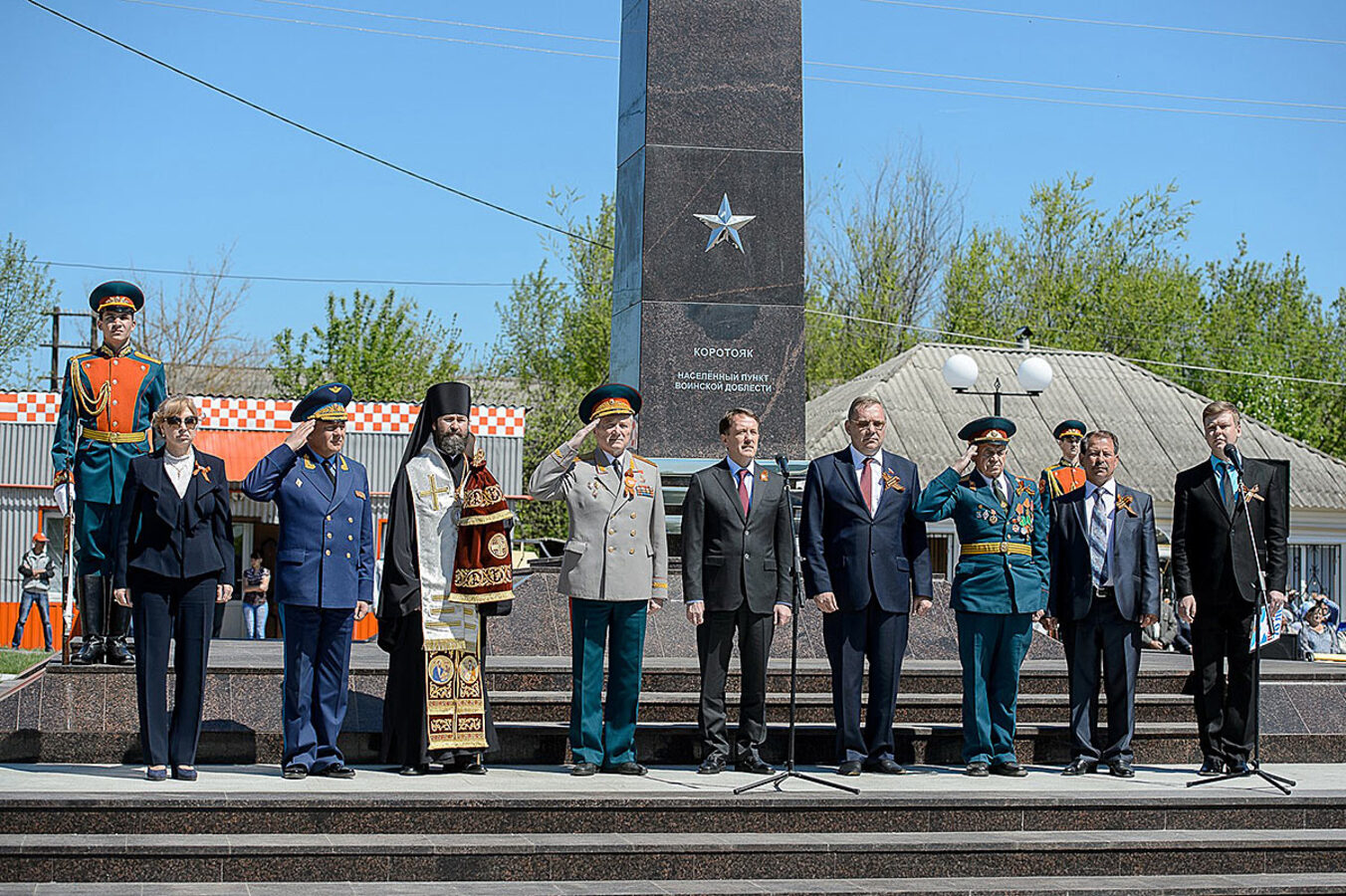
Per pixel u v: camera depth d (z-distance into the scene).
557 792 6.93
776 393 11.33
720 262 11.34
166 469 7.36
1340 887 6.82
